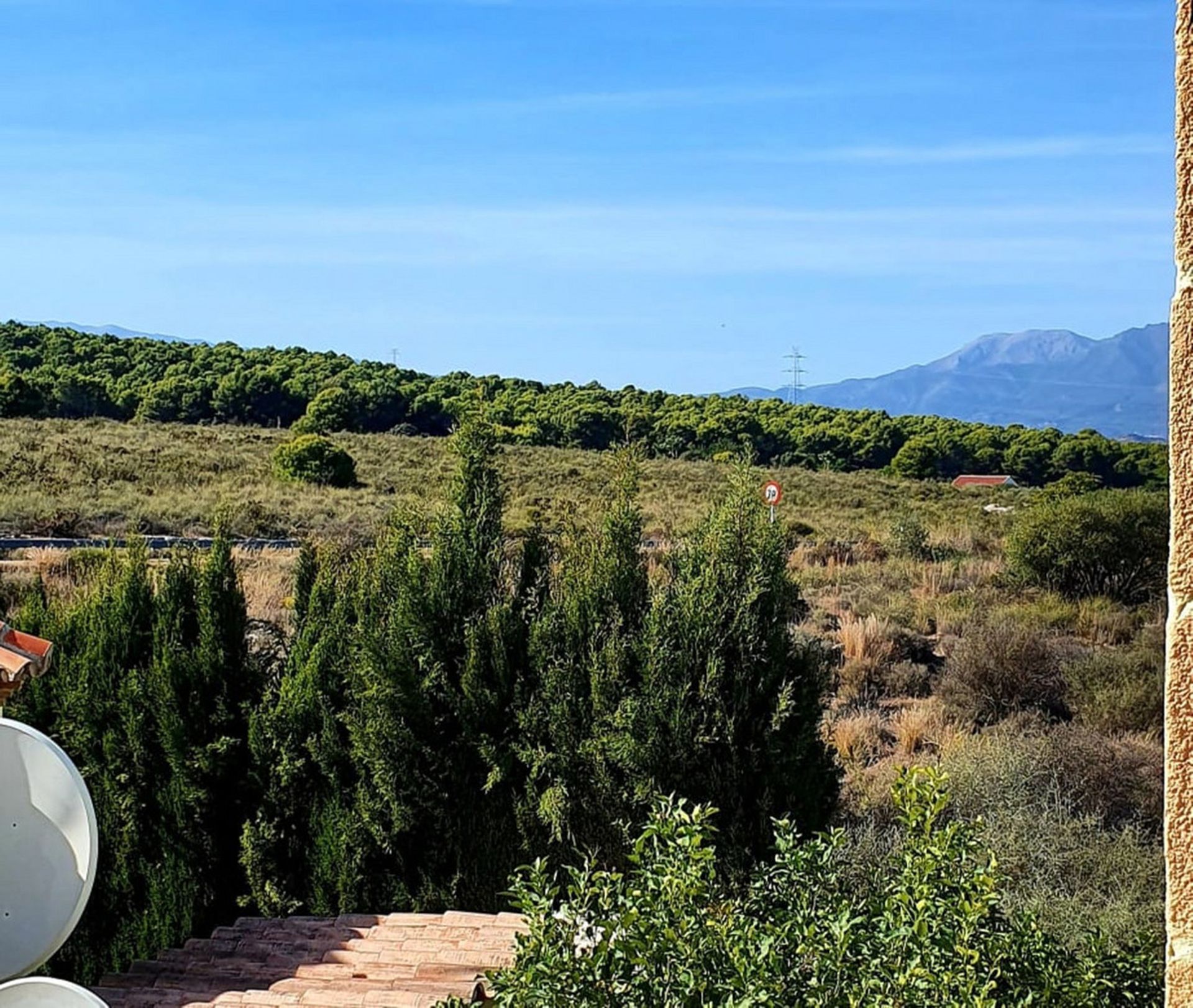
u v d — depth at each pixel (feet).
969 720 44.09
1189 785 4.91
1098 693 42.88
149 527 93.40
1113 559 70.44
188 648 24.52
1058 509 72.43
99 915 23.77
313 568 27.07
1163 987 13.52
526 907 12.77
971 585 74.13
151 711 23.72
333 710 24.09
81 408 181.78
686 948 11.58
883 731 43.45
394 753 23.26
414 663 23.71
